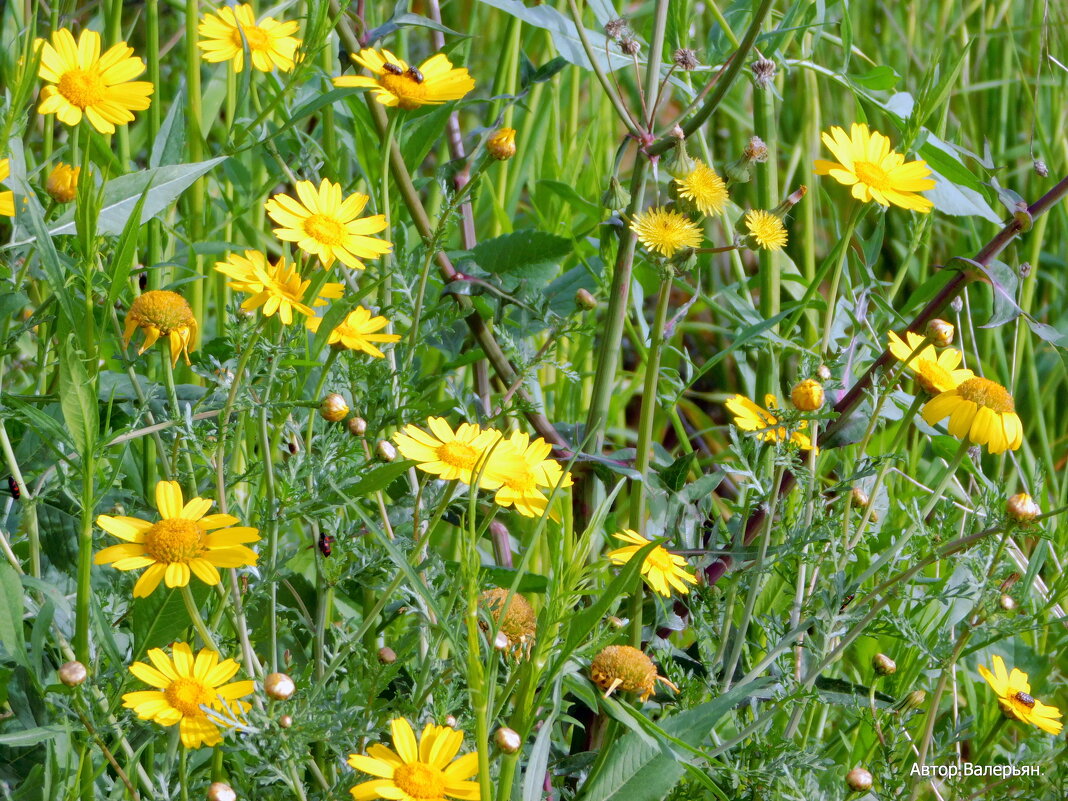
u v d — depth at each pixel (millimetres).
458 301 2098
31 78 1918
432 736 1854
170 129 2037
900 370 2014
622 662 1908
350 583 2047
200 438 1920
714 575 2080
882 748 2006
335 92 2025
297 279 1922
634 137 2045
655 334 2027
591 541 1859
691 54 2051
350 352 2002
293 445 2004
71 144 2045
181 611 1891
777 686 2010
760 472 2064
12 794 1896
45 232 1872
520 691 1876
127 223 1882
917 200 2020
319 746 1942
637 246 2076
